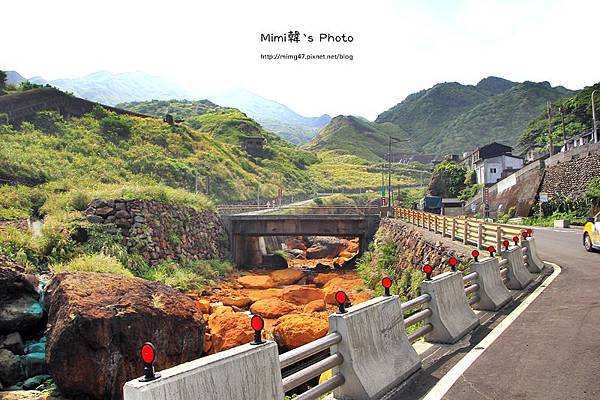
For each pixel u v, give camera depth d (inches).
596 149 1640.0
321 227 1605.6
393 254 1220.5
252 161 3479.3
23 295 539.8
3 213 898.1
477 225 750.5
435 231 1040.2
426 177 5349.4
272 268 1553.9
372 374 225.5
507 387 232.4
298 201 3011.8
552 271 602.2
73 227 916.0
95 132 2123.5
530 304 421.4
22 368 482.0
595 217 787.4
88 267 734.5
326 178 4392.2
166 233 1157.1
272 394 167.9
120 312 473.7
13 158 1318.9
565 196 1728.6
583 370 250.7
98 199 1059.9
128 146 2182.6
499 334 329.1
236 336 620.1
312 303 874.8
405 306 278.4
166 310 518.9
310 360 527.8
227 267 1338.6
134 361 470.9
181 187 2021.4
